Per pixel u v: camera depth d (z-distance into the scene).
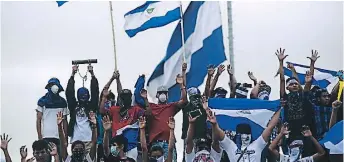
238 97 17.83
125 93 17.39
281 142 16.69
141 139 16.48
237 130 15.71
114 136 16.73
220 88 17.67
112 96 18.47
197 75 19.84
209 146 16.05
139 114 17.25
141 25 20.22
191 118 16.05
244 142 15.59
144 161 16.50
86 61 18.14
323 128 16.48
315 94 16.66
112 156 16.17
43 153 16.42
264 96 17.86
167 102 17.91
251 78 18.42
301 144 16.03
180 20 20.17
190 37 20.09
